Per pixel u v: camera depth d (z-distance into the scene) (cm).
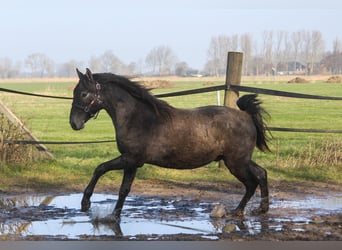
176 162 934
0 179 1268
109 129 2636
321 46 14925
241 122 952
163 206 1046
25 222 908
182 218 942
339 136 2147
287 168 1400
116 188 1224
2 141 1329
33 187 1218
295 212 990
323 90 5619
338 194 1167
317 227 873
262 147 988
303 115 3278
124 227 874
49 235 819
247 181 961
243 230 856
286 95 1190
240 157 948
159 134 916
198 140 925
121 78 927
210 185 1252
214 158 948
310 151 1448
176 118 927
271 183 1269
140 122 916
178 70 16188
